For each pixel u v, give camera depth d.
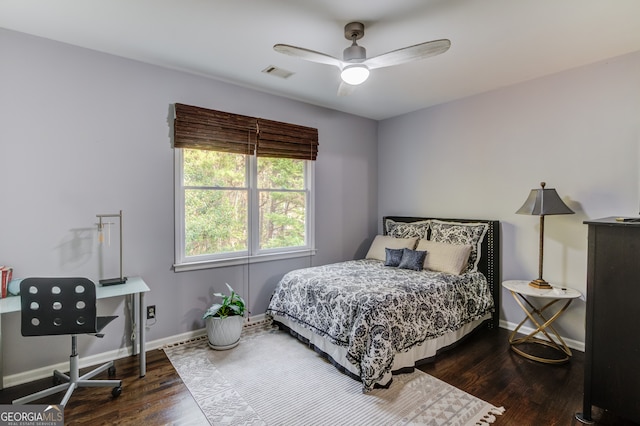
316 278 2.99
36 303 1.92
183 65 2.85
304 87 3.39
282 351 2.82
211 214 3.25
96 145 2.58
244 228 3.45
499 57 2.67
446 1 1.91
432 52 2.00
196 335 3.11
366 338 2.27
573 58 2.69
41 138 2.36
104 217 2.62
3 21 2.14
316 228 4.04
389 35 2.30
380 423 1.89
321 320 2.67
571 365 2.57
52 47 2.39
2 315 2.24
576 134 2.88
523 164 3.23
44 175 2.38
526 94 3.20
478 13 2.03
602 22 2.13
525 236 3.23
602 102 2.73
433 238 3.74
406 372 2.43
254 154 3.47
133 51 2.59
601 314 1.89
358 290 2.59
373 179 4.68
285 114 3.70
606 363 1.87
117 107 2.66
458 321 2.86
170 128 2.93
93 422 1.89
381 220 4.69
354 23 2.14
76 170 2.50
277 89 3.45
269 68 2.91
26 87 2.30
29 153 2.32
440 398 2.13
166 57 2.70
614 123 2.67
